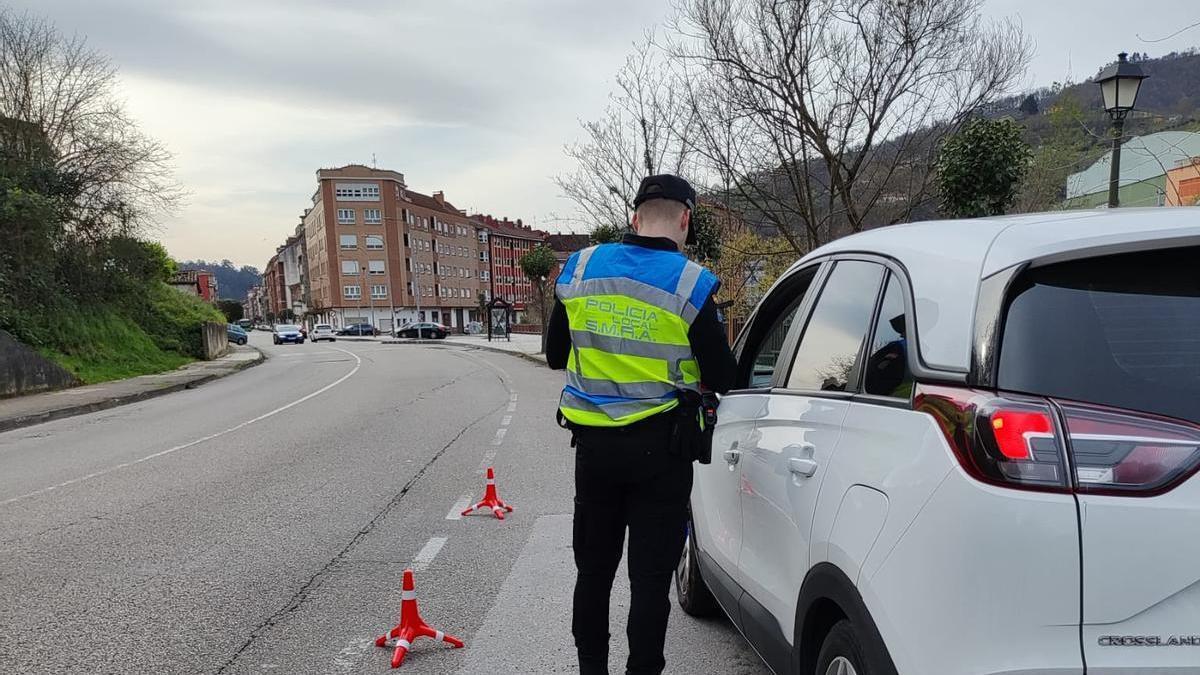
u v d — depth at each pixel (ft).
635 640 8.25
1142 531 4.66
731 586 9.55
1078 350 5.15
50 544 17.71
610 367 8.16
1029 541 4.73
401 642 11.46
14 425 43.52
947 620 5.01
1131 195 49.62
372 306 311.06
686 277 8.17
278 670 11.19
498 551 16.58
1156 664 4.62
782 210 41.01
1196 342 5.16
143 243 92.22
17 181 74.08
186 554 16.78
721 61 37.22
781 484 7.85
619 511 8.71
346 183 307.17
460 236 380.99
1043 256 5.44
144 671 11.21
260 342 207.31
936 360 5.74
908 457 5.62
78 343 71.87
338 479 24.34
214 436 34.86
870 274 7.60
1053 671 4.66
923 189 37.27
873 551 5.81
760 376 10.33
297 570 15.58
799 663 7.23
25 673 11.16
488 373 71.36
